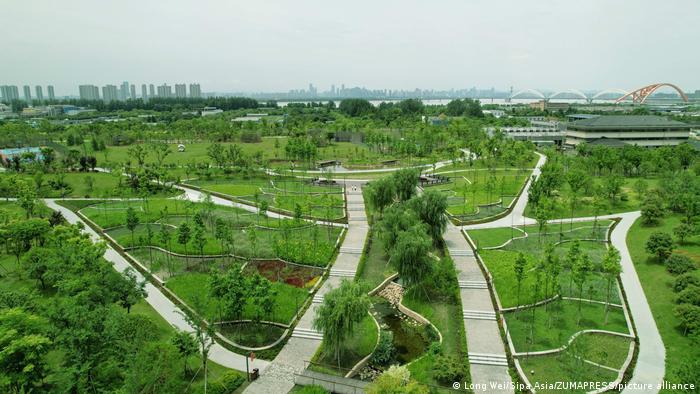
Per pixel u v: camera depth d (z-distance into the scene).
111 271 49.16
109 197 98.56
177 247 69.38
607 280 57.06
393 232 63.56
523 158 129.25
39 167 119.50
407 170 85.75
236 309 47.00
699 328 43.38
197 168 128.50
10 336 31.95
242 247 68.50
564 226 80.88
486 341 46.38
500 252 68.50
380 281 61.34
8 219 70.25
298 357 44.28
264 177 121.88
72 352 33.66
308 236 75.19
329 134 185.50
